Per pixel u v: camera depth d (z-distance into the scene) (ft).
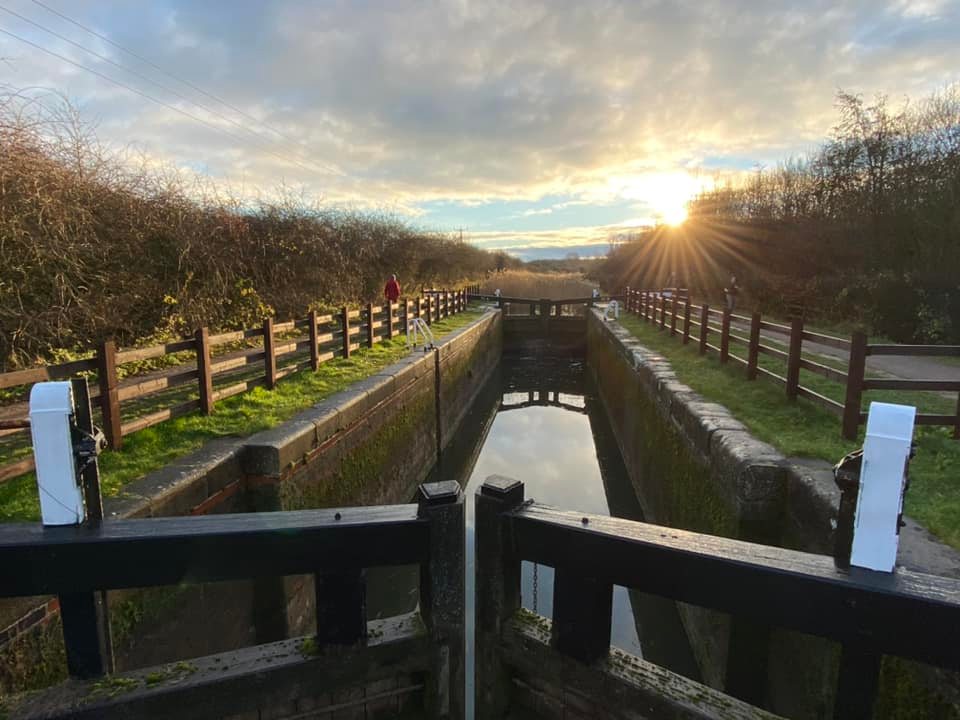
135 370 25.38
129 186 29.43
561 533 6.46
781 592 5.33
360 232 59.36
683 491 19.12
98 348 13.56
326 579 6.31
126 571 5.93
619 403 39.86
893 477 5.04
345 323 30.01
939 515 10.44
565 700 6.78
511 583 7.07
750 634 12.09
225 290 34.94
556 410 55.62
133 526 6.08
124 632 9.80
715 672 13.65
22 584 5.92
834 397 20.93
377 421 23.09
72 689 6.02
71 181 25.21
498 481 7.13
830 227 57.11
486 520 6.99
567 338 81.15
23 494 11.57
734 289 63.05
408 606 20.35
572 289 123.34
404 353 32.81
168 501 11.62
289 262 43.39
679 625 17.57
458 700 6.84
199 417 17.31
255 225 41.11
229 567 6.08
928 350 14.64
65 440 5.88
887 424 5.02
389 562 6.42
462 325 52.70
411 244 76.59
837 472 5.42
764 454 13.60
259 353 21.26
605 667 6.47
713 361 29.01
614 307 65.36
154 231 30.35
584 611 6.43
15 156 22.40
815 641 10.12
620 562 6.11
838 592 5.11
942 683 6.99
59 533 5.91
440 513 6.41
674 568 5.80
